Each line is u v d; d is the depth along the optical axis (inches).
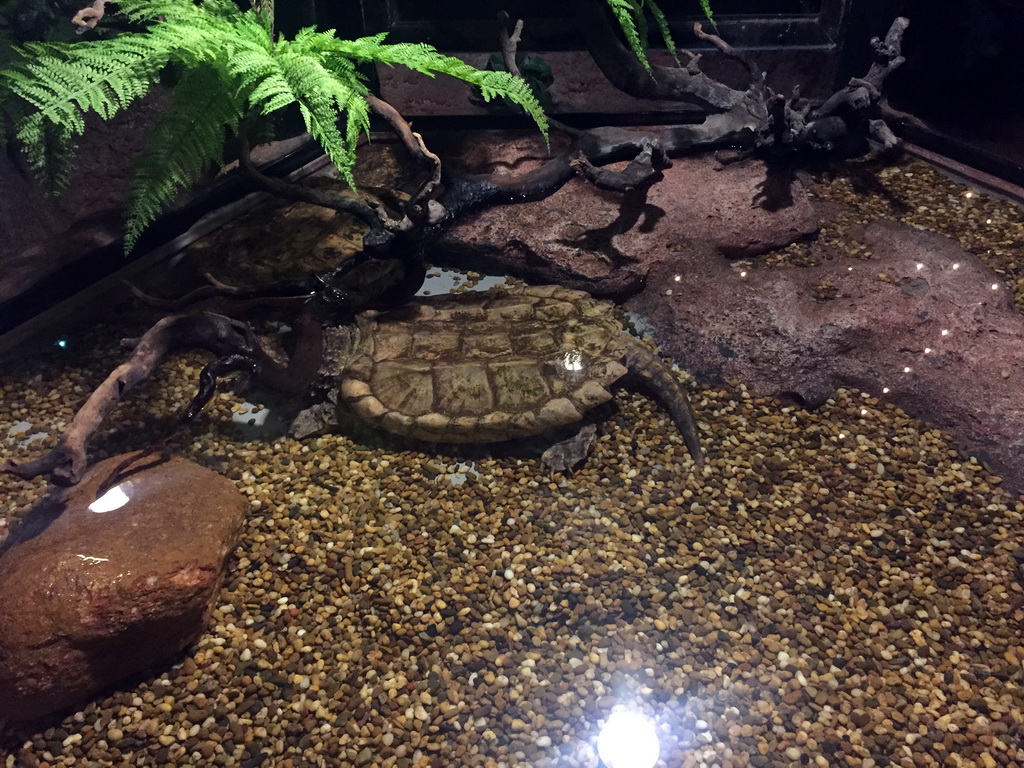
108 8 45.6
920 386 49.1
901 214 63.4
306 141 69.6
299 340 48.8
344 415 48.4
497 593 40.6
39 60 37.8
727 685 37.1
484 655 38.2
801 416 49.1
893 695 36.5
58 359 53.1
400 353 49.0
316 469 46.5
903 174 68.3
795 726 35.7
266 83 38.0
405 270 50.4
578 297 53.3
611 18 63.7
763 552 42.3
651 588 40.7
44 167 41.5
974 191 65.9
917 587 40.6
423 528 43.4
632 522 43.7
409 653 38.4
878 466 46.3
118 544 35.9
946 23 69.1
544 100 69.4
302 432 47.8
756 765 34.5
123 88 37.7
